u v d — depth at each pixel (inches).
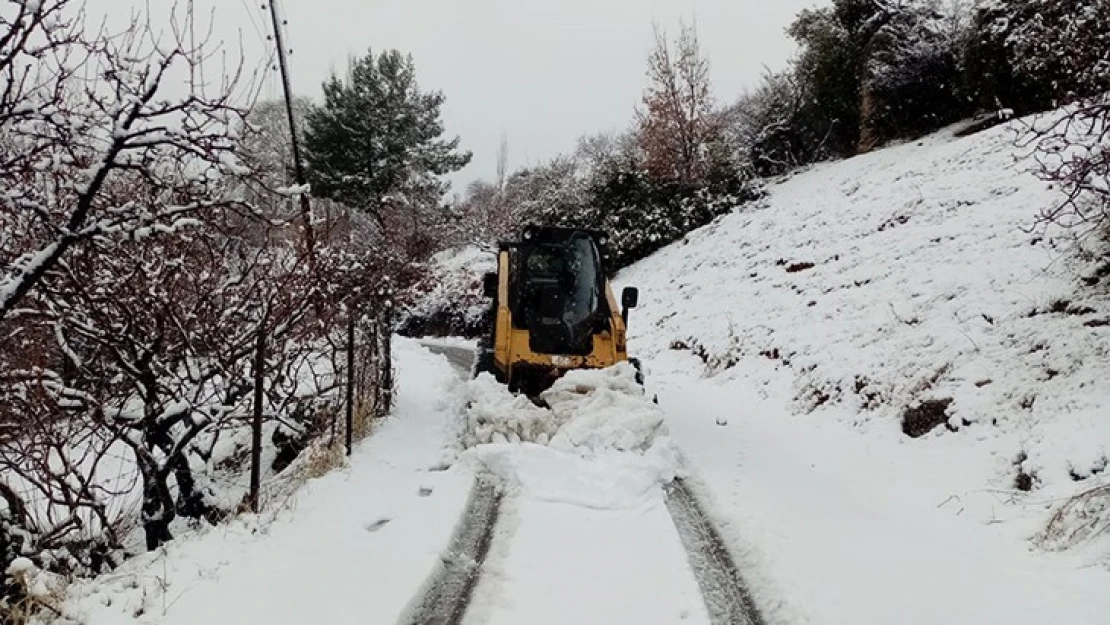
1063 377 255.1
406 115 1055.6
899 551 196.9
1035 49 307.1
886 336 356.2
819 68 816.9
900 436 290.2
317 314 261.4
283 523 205.5
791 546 199.3
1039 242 343.6
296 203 226.2
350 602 161.2
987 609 162.9
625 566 187.8
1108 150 220.4
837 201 589.3
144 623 148.8
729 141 850.8
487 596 171.9
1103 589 162.4
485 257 956.0
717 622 163.9
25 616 146.4
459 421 331.3
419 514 214.1
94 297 195.0
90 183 149.6
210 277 221.3
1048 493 213.2
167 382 229.3
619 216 824.9
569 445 267.6
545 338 327.3
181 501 253.9
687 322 565.6
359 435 290.8
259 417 219.0
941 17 714.2
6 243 171.0
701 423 344.5
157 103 149.8
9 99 151.9
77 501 185.6
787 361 405.4
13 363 186.5
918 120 734.5
